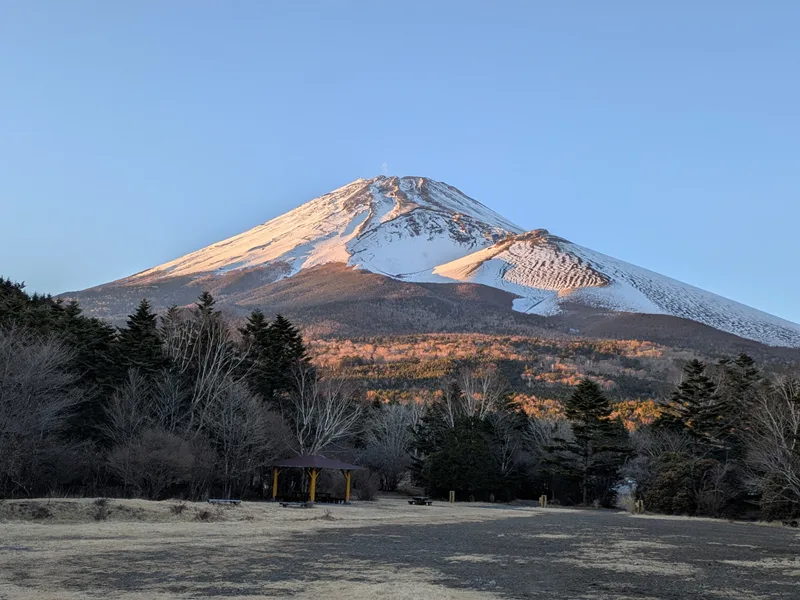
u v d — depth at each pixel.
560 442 70.25
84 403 47.47
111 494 42.03
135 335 52.59
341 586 16.00
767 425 50.81
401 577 17.75
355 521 36.41
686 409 66.00
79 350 48.28
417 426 78.38
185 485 47.81
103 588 15.11
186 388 52.66
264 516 34.97
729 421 62.28
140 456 40.25
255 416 49.91
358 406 69.06
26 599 13.68
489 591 16.17
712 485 56.47
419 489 76.00
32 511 28.70
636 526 39.97
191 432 48.09
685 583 18.34
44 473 39.88
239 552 21.88
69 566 17.97
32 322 47.53
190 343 58.66
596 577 19.03
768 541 31.94
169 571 17.66
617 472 67.50
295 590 15.37
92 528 26.69
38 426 38.03
